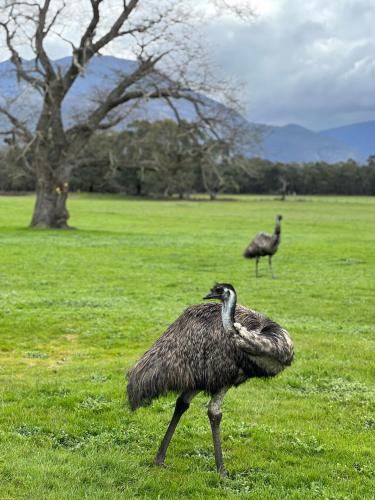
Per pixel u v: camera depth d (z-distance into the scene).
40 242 38.50
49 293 21.80
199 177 124.31
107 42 48.97
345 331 16.84
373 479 7.58
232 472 7.73
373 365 12.83
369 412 10.02
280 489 7.29
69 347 14.61
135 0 48.50
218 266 30.92
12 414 9.37
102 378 11.38
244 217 70.81
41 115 49.62
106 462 7.78
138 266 29.80
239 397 10.58
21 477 7.20
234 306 7.00
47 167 48.97
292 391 11.12
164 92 49.09
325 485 7.41
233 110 49.50
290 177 166.75
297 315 19.58
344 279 27.41
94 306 19.34
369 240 45.38
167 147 52.00
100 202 101.56
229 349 7.22
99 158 52.12
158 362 7.36
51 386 10.80
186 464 7.85
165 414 9.59
